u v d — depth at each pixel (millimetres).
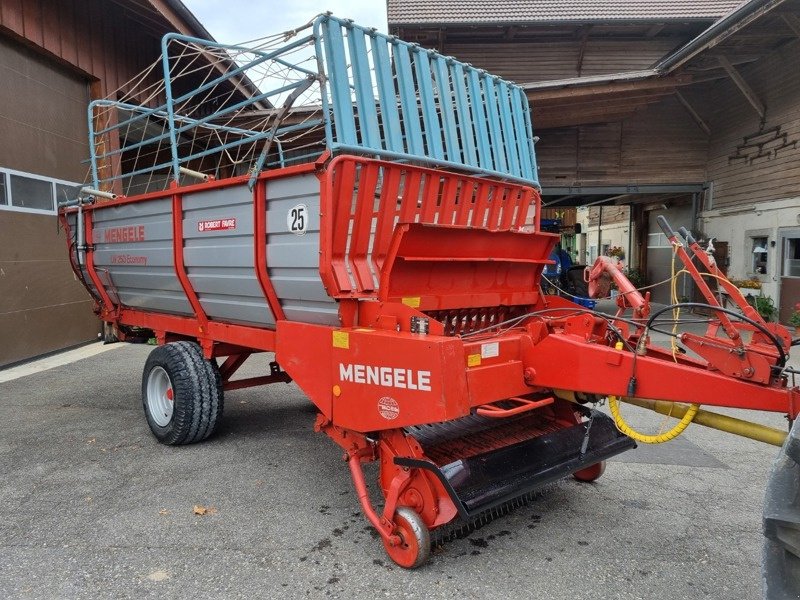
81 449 4859
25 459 4629
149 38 11539
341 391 3391
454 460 3352
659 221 3477
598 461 3527
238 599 2803
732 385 2787
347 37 3520
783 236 11539
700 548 3309
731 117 13359
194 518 3631
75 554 3191
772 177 11969
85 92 10039
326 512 3730
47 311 9094
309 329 3600
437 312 3945
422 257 3514
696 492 4066
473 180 4121
